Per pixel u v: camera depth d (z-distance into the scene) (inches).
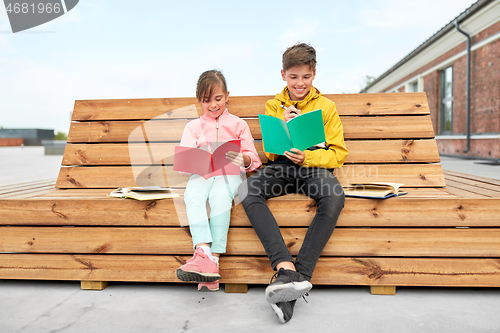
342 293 59.2
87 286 62.7
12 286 64.1
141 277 61.2
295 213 58.8
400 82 495.8
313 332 45.8
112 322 49.6
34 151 658.2
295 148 58.7
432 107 406.0
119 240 61.4
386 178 77.0
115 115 84.9
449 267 56.8
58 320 50.3
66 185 81.7
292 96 71.1
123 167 81.4
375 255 58.1
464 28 328.2
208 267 52.9
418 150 78.2
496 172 187.2
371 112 80.0
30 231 62.4
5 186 89.1
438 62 389.7
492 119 303.6
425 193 64.9
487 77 309.4
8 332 46.6
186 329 47.1
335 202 54.4
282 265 50.3
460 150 349.1
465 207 56.0
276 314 47.6
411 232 57.1
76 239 61.9
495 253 55.7
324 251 58.9
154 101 84.7
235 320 49.8
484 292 59.1
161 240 60.7
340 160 63.4
